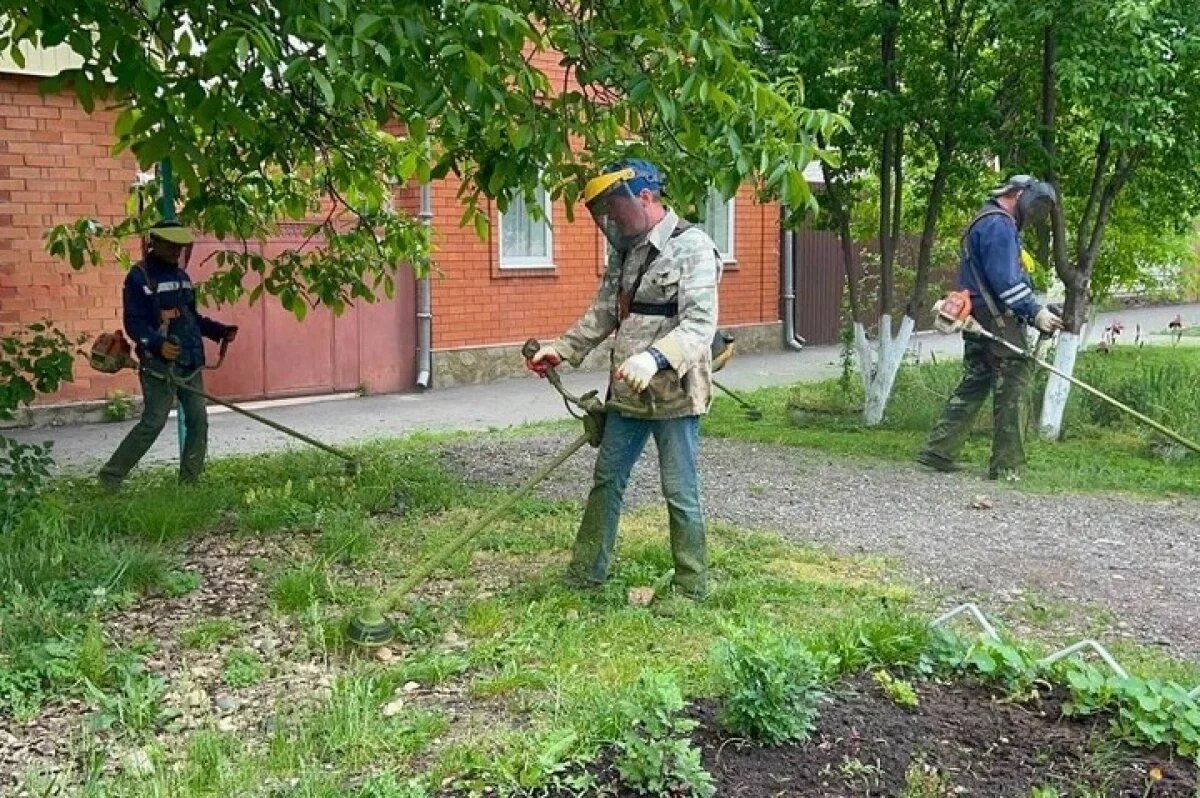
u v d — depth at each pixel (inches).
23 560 222.7
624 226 206.8
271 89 276.1
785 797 133.9
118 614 212.4
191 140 223.1
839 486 333.1
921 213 493.0
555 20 247.0
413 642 197.5
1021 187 339.0
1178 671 189.0
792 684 148.5
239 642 198.2
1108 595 234.8
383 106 256.2
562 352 220.2
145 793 139.6
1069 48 343.6
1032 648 188.7
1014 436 342.6
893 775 139.9
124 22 196.2
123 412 466.6
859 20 390.3
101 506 277.6
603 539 222.1
